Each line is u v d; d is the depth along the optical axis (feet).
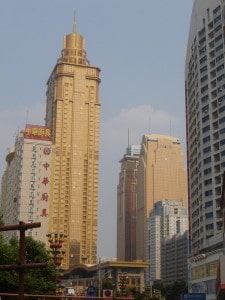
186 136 457.27
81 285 614.34
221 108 375.86
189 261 411.13
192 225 413.59
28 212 537.65
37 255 214.28
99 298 61.41
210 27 408.67
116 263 576.61
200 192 386.52
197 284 365.81
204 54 406.62
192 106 429.79
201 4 426.10
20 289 37.73
